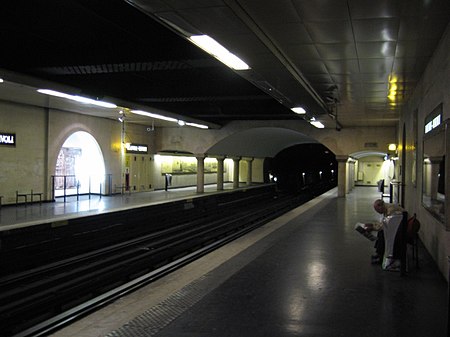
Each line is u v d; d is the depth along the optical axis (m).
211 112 19.16
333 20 5.86
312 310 4.55
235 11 5.12
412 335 3.88
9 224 10.73
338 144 22.38
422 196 8.42
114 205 16.28
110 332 3.97
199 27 5.73
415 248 6.76
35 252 10.59
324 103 13.87
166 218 17.64
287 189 42.53
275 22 5.95
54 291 8.05
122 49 9.42
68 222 12.00
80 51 9.61
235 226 17.39
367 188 30.94
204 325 4.12
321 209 15.81
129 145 23.17
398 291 5.24
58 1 7.10
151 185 25.92
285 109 18.20
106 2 7.24
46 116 17.67
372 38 6.70
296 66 8.73
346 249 7.98
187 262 9.70
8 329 6.46
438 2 5.13
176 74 12.16
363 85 10.67
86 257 10.82
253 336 3.85
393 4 5.22
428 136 7.13
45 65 10.10
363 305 4.71
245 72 8.48
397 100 13.02
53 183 17.97
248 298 4.98
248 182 33.53
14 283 8.55
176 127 25.30
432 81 7.18
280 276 5.98
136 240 13.36
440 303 4.78
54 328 5.31
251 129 23.69
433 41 6.64
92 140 20.69
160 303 4.81
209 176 35.97
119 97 14.62
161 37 8.93
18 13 7.62
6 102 15.76
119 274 9.38
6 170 15.86
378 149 21.88
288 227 10.98
